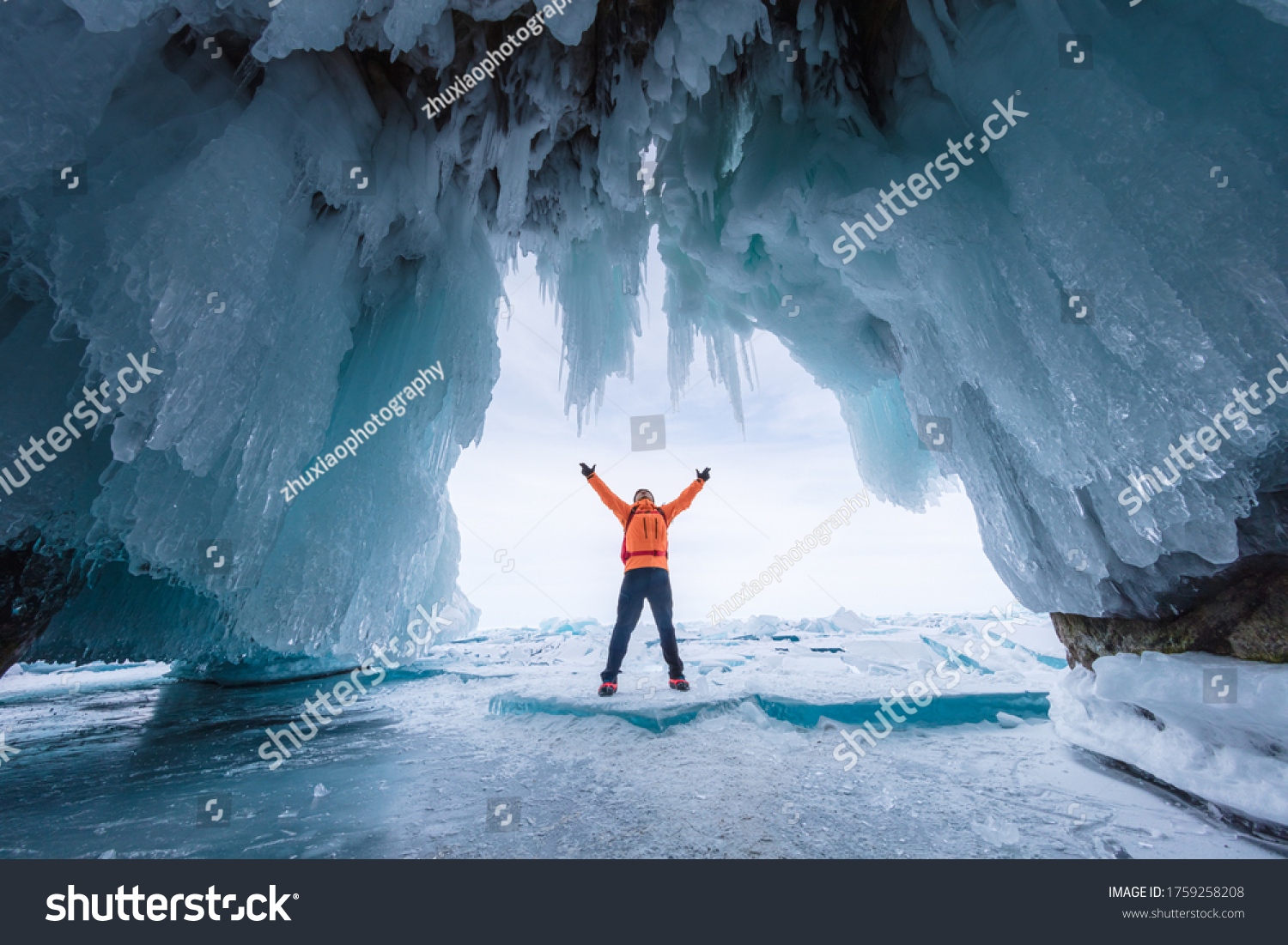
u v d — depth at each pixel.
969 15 2.47
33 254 2.05
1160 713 1.72
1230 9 1.90
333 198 2.76
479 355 3.50
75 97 1.82
